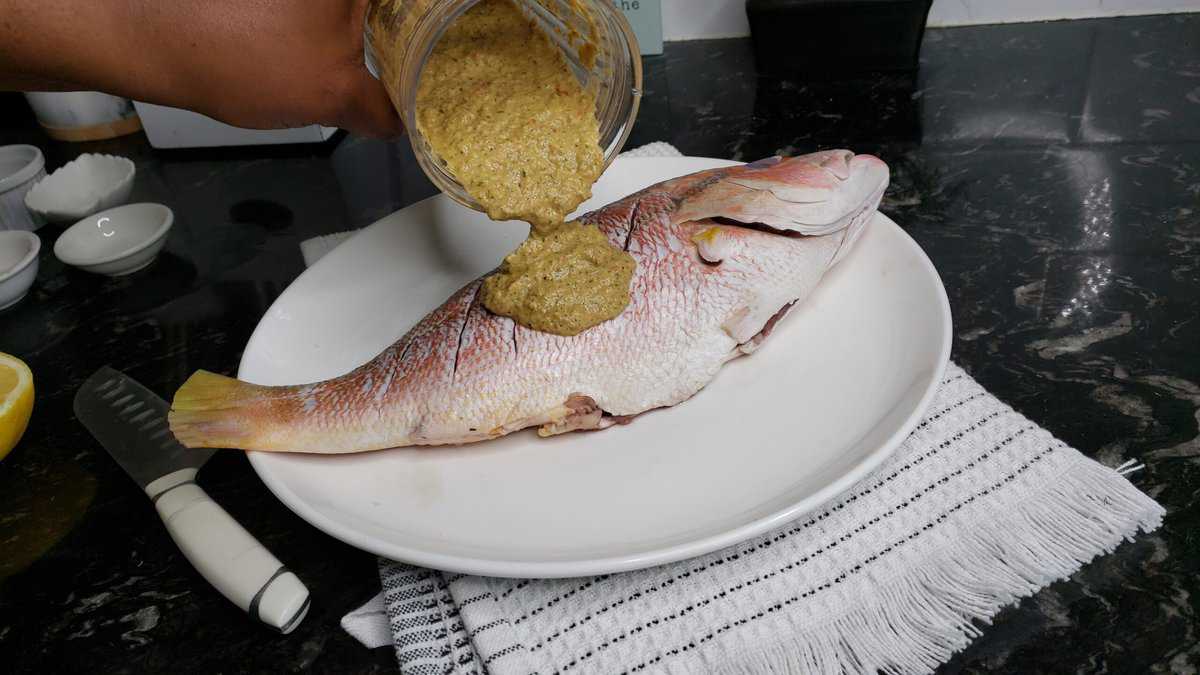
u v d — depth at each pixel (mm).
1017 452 464
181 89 483
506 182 472
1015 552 438
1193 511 450
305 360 558
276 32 462
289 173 805
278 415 491
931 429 479
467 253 606
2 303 688
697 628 425
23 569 498
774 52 812
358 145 831
